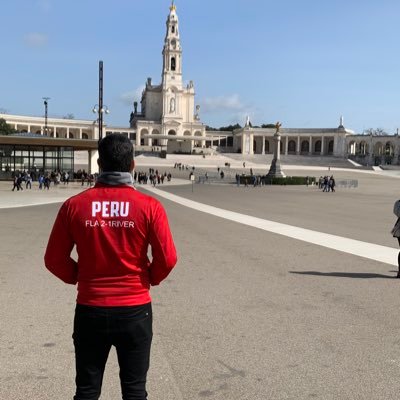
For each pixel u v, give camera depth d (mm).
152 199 3016
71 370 4734
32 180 53812
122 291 2869
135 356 2939
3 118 121125
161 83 147625
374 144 148625
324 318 6496
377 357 5125
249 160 128125
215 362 4961
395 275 9336
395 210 9062
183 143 142875
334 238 14594
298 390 4336
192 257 11164
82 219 2881
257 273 9438
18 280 8633
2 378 4539
